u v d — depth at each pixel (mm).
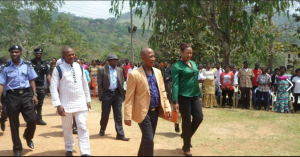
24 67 4418
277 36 12977
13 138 4254
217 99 10461
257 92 9578
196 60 14219
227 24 8680
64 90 4199
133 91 3783
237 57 16438
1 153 4543
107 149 4680
